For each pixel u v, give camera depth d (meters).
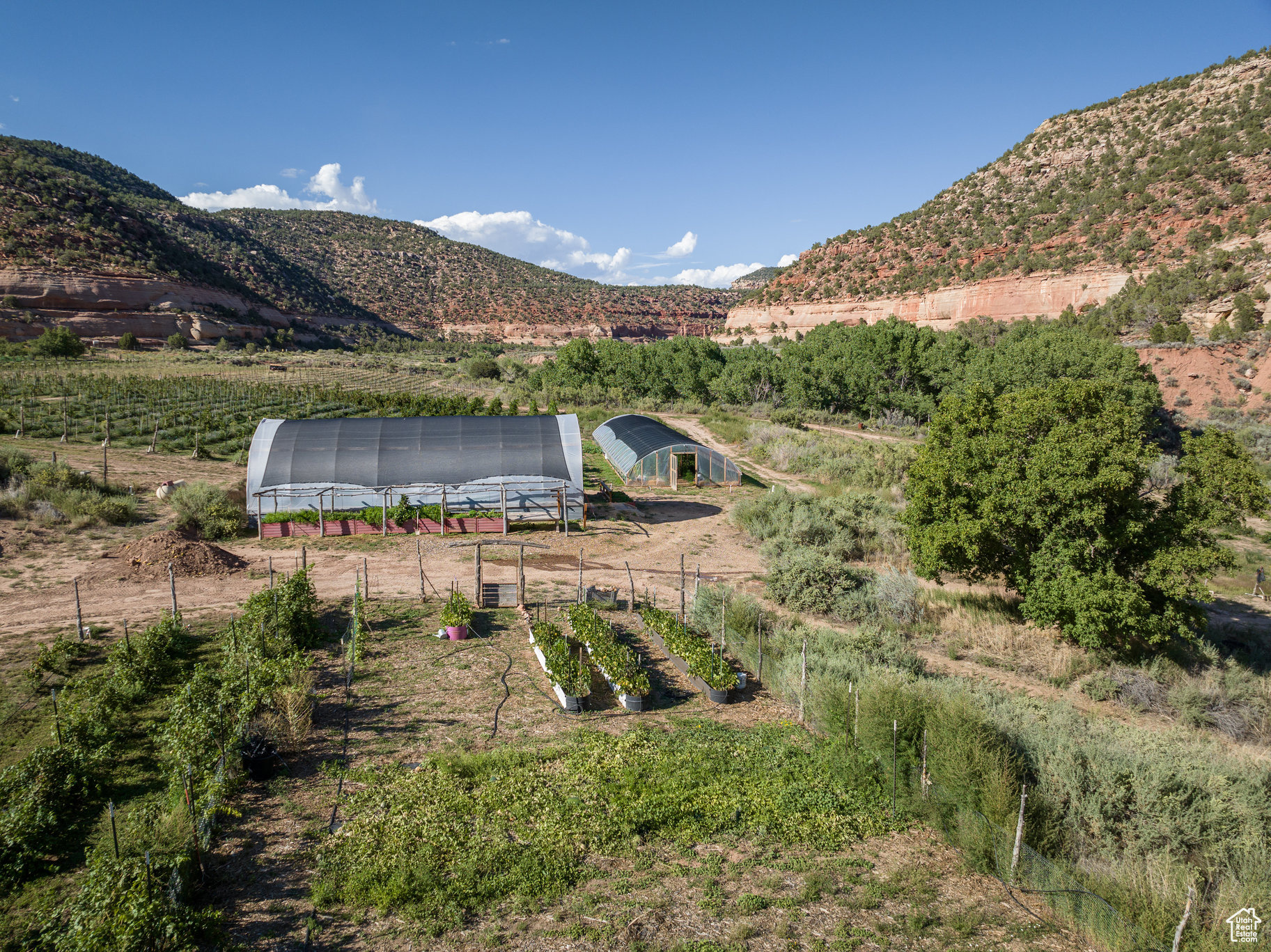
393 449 32.03
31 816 9.31
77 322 120.44
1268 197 103.06
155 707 13.92
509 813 10.56
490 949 7.83
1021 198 150.88
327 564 25.28
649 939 8.05
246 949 7.64
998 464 19.52
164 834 8.85
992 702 14.38
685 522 32.56
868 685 13.02
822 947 8.02
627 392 82.88
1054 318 116.38
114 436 46.03
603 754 12.55
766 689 16.44
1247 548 33.12
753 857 9.88
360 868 9.09
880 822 10.93
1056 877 9.02
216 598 20.98
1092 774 10.41
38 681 14.39
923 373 70.88
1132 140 141.50
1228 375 68.25
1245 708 16.22
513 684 15.84
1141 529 17.72
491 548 27.91
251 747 11.41
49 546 24.50
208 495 30.14
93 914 7.00
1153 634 17.45
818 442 50.94
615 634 18.92
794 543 27.14
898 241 167.38
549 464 32.31
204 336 137.38
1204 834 9.47
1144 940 7.79
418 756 12.45
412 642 18.25
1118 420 18.08
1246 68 138.12
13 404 53.09
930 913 8.77
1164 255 106.38
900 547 27.77
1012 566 20.05
